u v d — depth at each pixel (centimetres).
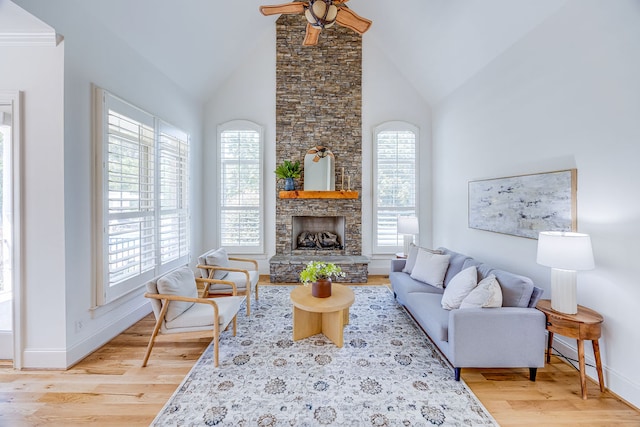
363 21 274
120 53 296
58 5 223
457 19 337
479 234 373
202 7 349
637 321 190
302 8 260
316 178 506
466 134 404
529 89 281
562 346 249
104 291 265
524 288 228
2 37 225
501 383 218
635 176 190
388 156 521
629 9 191
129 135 302
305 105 510
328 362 244
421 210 526
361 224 518
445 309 257
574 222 231
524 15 273
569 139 237
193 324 240
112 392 206
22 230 229
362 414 186
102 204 263
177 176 409
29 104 229
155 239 352
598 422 180
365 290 438
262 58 512
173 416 183
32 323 232
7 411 187
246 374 226
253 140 515
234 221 518
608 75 205
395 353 260
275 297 403
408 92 520
